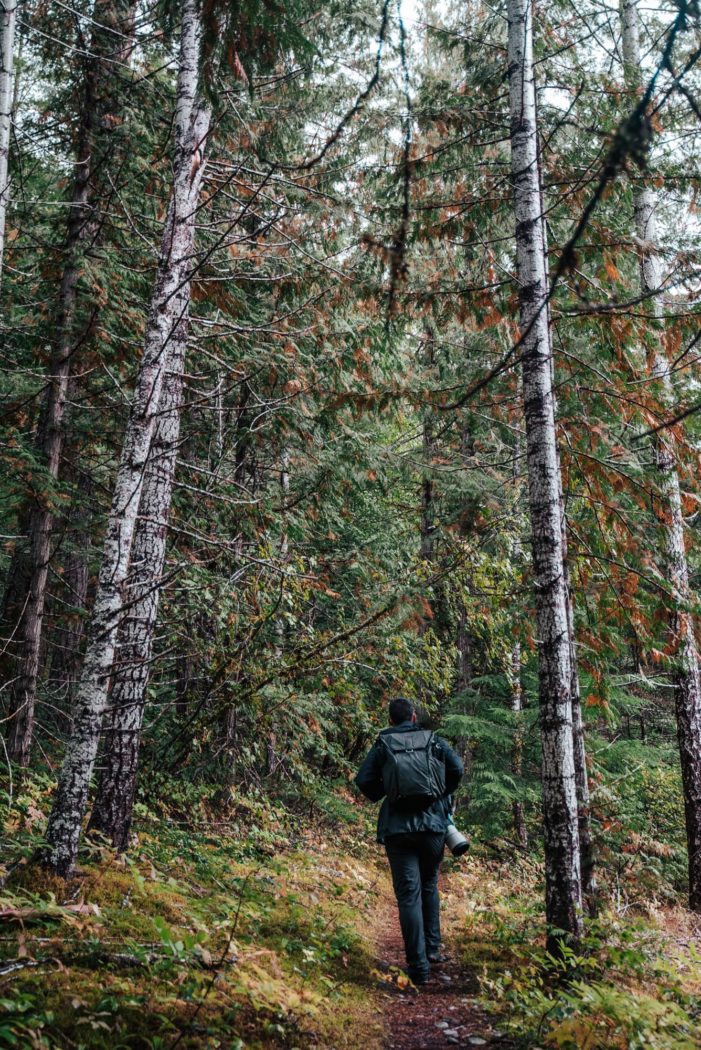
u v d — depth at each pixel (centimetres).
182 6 600
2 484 837
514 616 789
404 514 1553
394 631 945
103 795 556
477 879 1005
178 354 633
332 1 839
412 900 521
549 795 525
